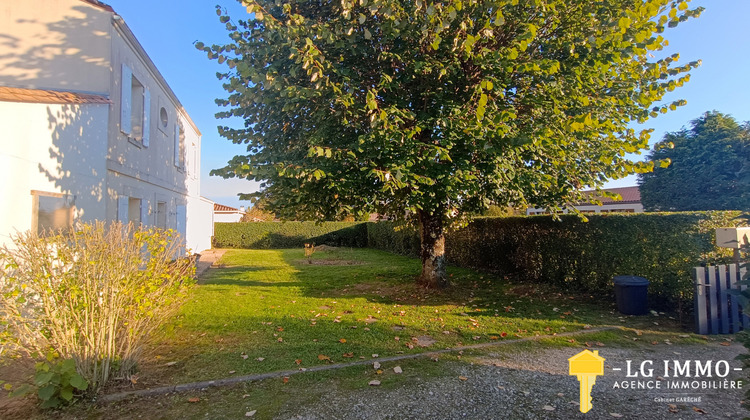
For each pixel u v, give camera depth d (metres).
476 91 5.71
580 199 7.99
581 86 6.13
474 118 6.03
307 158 6.49
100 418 3.34
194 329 6.06
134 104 10.09
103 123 7.51
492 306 7.48
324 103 6.56
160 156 11.97
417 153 6.14
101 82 8.03
